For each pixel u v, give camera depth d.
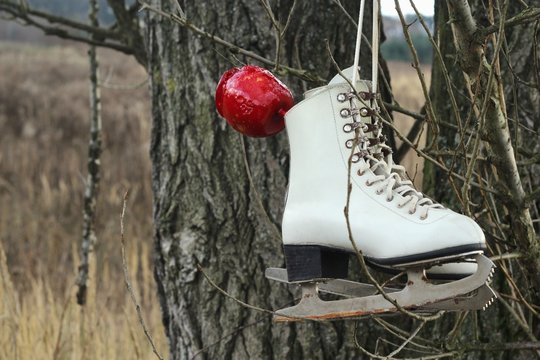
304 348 2.81
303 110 1.92
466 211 1.96
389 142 2.63
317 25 2.75
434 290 1.72
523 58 2.76
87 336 4.18
